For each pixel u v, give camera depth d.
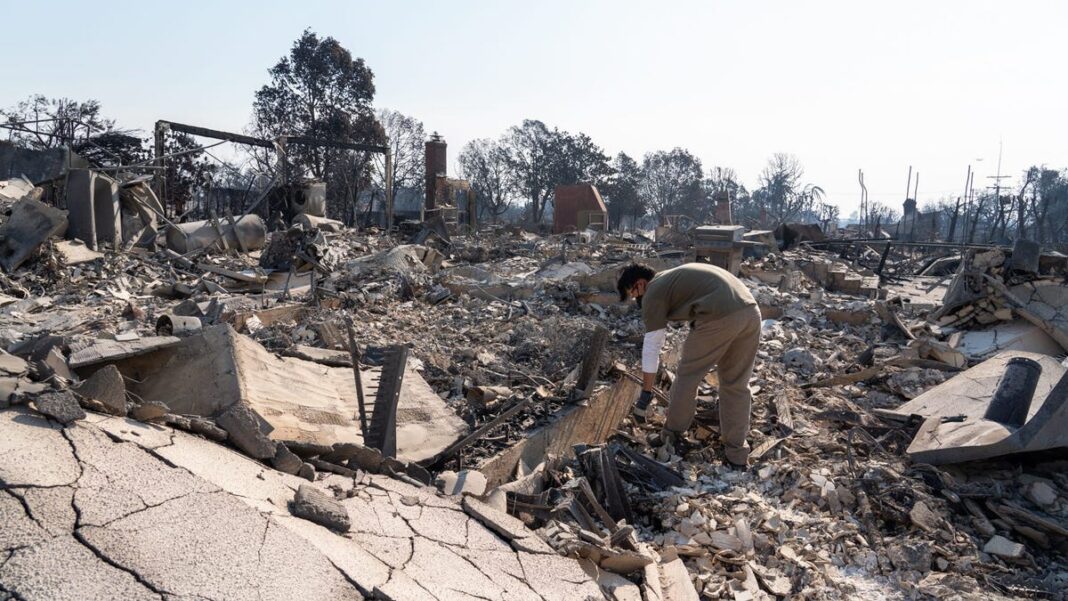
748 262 14.75
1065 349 7.93
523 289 11.24
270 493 2.55
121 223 14.83
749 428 5.12
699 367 4.53
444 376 5.98
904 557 3.47
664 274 4.58
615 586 2.95
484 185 66.50
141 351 3.58
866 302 11.41
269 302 10.44
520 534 2.98
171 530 2.09
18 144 21.19
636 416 5.49
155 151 22.03
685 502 4.00
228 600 1.89
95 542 1.95
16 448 2.23
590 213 36.91
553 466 4.18
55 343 3.46
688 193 74.75
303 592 2.00
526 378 6.04
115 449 2.42
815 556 3.49
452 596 2.31
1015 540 3.70
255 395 3.63
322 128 42.22
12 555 1.83
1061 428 3.82
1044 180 57.25
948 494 3.96
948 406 5.09
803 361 7.46
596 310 10.30
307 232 13.17
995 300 8.78
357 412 4.13
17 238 11.98
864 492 4.05
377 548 2.48
